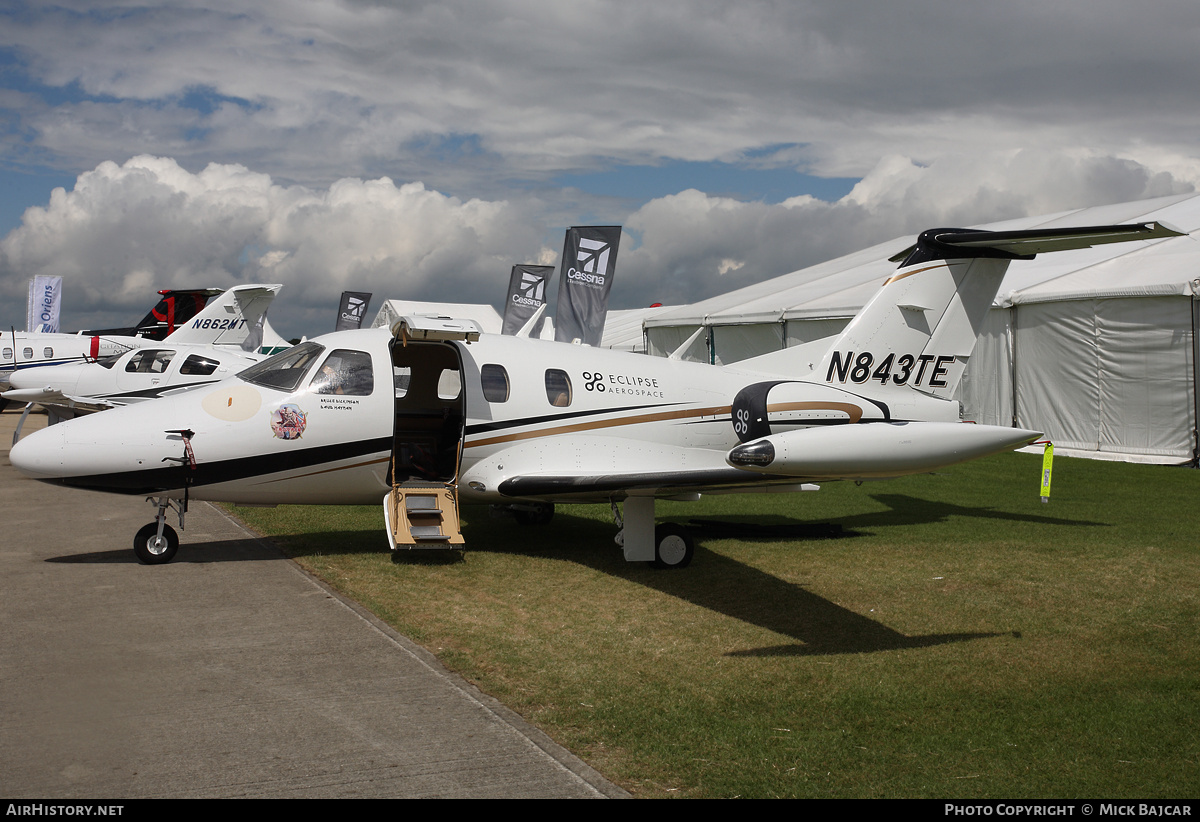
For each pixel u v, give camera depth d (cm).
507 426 864
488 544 914
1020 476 1531
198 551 834
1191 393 1611
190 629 581
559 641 579
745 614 657
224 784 364
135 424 755
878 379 1011
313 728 424
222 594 672
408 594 687
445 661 527
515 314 2330
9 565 768
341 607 641
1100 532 1005
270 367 827
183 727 422
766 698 486
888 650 578
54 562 781
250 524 987
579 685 496
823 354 1007
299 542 884
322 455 805
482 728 430
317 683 485
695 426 960
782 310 2255
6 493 1238
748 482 748
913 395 1024
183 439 755
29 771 373
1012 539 962
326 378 813
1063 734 446
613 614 651
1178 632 625
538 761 395
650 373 954
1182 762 415
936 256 1005
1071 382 1789
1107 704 488
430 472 912
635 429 928
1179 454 1628
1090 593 727
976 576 785
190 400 791
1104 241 810
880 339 1005
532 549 894
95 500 1174
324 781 369
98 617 606
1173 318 1636
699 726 444
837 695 493
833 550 903
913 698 491
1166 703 490
